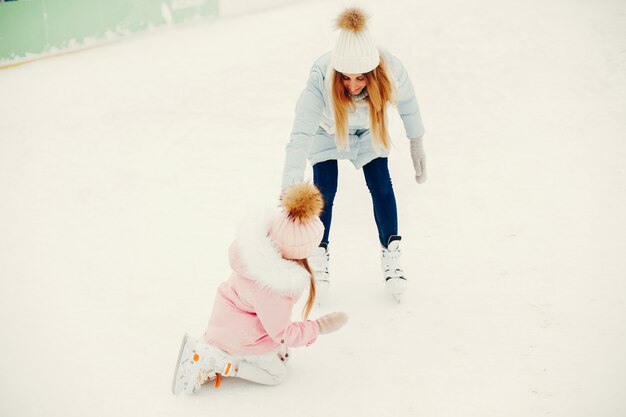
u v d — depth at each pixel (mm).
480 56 7625
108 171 5676
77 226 4793
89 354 3436
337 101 3455
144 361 3375
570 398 2994
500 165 5352
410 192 5070
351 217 4832
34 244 4559
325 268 3795
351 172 5539
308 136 3529
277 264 2830
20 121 6891
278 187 5281
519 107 6344
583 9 8852
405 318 3648
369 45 3273
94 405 3055
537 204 4734
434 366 3258
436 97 6746
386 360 3322
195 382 3014
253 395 3102
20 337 3576
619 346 3314
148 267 4254
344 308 3764
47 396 3121
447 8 9609
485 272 4020
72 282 4102
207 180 5445
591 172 5098
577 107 6211
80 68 8906
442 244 4352
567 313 3590
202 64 8570
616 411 2902
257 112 6793
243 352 3002
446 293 3852
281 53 8680
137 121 6723
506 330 3492
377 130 3535
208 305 3846
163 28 10859
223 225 4746
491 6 9469
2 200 5203
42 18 9430
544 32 8133
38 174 5660
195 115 6801
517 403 2982
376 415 2953
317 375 3234
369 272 4148
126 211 4992
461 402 3010
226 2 11594
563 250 4164
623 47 7406
